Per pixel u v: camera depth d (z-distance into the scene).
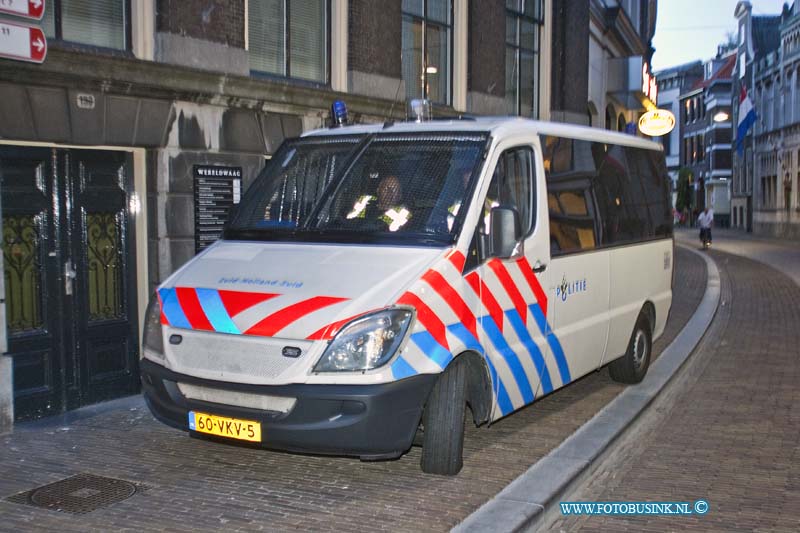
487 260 5.84
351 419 4.92
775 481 5.94
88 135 7.21
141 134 7.68
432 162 6.10
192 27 8.27
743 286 19.06
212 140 8.39
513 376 6.10
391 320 5.01
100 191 7.63
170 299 5.62
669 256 9.58
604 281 7.73
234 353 5.16
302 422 4.97
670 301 9.61
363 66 11.03
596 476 6.09
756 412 7.88
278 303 5.22
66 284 7.36
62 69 6.87
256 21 9.66
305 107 9.50
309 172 6.49
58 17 7.34
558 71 17.62
